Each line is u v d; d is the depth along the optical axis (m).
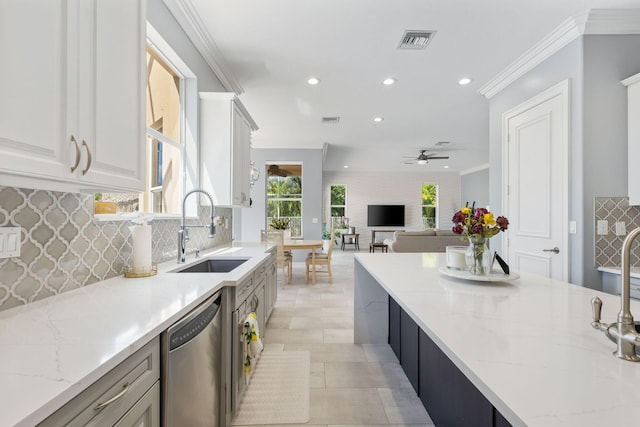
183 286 1.52
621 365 0.80
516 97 3.38
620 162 2.55
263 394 2.10
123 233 1.80
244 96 4.18
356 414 1.89
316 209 7.02
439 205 10.98
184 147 2.77
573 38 2.61
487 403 1.19
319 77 3.59
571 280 2.65
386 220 10.81
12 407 0.58
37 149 0.89
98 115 1.14
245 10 2.39
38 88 0.89
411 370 2.20
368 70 3.40
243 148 3.32
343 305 4.12
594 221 2.54
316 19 2.51
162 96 2.66
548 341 0.95
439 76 3.55
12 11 0.81
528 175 3.16
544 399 0.64
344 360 2.59
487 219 1.73
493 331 1.03
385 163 9.54
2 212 1.11
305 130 5.91
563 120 2.72
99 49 1.15
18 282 1.17
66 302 1.24
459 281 1.78
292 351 2.75
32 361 0.75
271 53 3.04
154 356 1.02
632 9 2.38
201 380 1.36
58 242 1.35
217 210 3.57
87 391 0.72
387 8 2.37
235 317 1.76
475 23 2.56
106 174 1.19
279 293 4.73
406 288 1.61
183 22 2.42
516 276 1.72
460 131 5.93
